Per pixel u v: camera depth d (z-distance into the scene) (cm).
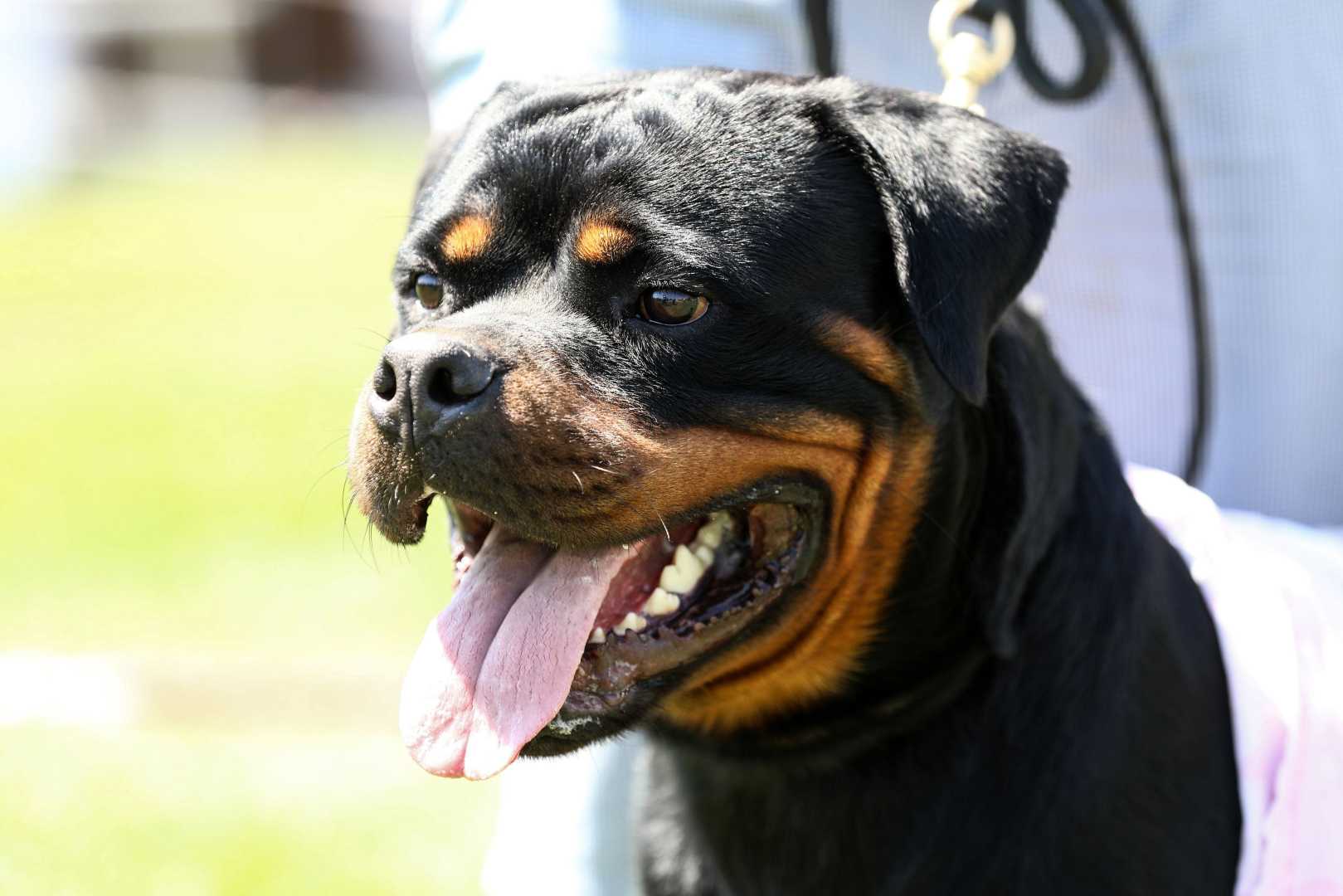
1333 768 382
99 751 721
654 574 393
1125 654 388
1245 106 526
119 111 4222
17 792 669
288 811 659
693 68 414
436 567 1062
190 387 1705
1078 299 549
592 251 367
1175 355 546
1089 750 381
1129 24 498
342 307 2169
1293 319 537
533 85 414
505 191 379
